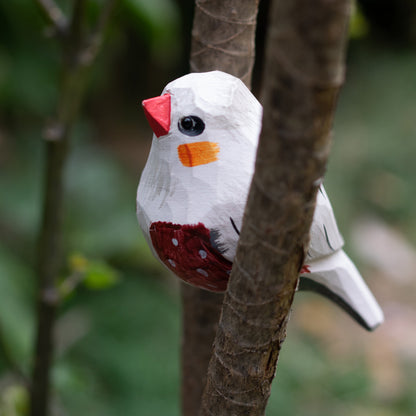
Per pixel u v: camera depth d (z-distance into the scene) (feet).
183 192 1.76
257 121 1.78
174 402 3.95
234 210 1.75
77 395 3.70
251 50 1.93
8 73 5.16
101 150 5.98
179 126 1.76
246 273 1.66
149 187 1.80
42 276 2.23
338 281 1.84
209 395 1.73
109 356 4.12
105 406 3.83
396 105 8.26
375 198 7.12
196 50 1.93
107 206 4.95
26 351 3.15
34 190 4.91
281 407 4.07
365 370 4.72
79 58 2.19
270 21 1.59
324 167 1.61
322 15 1.55
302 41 1.56
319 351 4.99
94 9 2.59
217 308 2.02
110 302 4.56
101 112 8.02
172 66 8.84
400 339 5.30
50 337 2.25
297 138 1.59
